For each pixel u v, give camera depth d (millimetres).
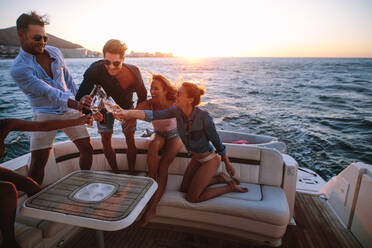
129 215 1214
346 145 7297
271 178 2238
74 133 2121
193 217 2029
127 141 2404
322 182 3174
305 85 26469
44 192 1459
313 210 2508
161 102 2213
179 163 2477
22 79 1735
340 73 52219
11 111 11852
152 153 2184
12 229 1472
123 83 2117
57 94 1776
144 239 2029
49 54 1921
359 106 14125
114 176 1683
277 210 1831
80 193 1445
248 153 2266
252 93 18984
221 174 2209
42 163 1977
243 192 2107
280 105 13836
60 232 1906
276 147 3293
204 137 1916
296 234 2143
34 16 1633
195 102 1816
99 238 1619
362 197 2059
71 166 2490
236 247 1946
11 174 1639
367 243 1959
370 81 32438
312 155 6488
